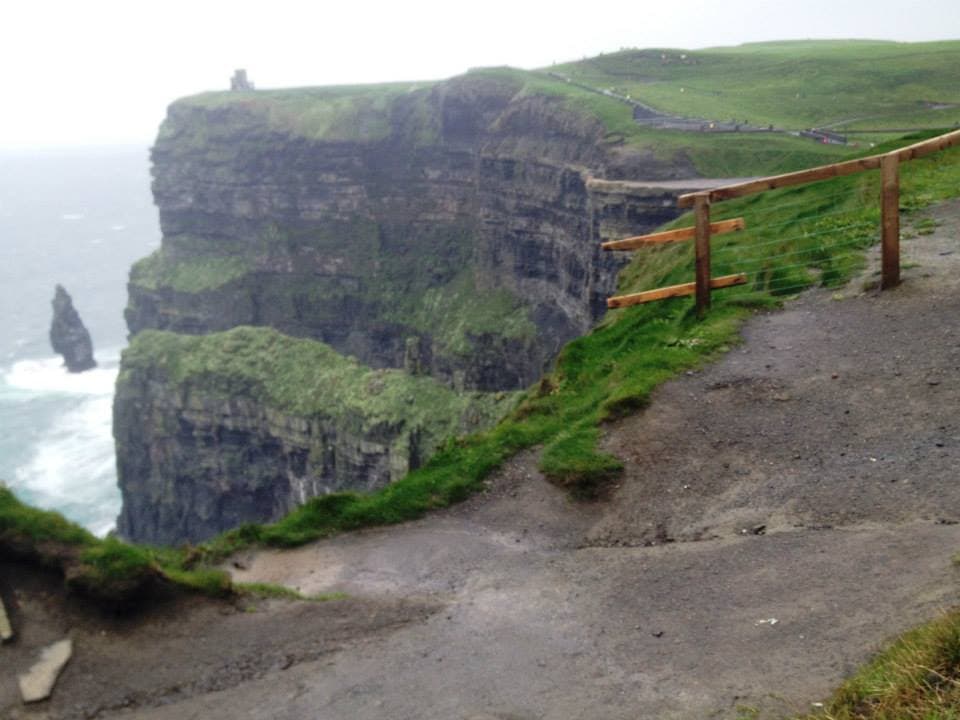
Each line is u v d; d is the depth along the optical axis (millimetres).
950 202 26906
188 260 158750
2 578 11000
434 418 82250
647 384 17906
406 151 146250
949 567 10156
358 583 13141
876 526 11906
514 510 15078
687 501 14055
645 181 79688
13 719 9219
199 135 160000
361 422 85375
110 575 10945
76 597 10938
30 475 123750
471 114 135500
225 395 99812
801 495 13281
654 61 152375
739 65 142375
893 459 13602
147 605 11188
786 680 8797
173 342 109438
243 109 157375
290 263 150875
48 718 9305
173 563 14383
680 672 9422
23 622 10539
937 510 11898
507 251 122125
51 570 11133
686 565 12047
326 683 10008
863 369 16891
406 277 142875
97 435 137500
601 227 80875
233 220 157375
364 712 9367
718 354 19047
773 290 22297
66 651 10219
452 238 141750
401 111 147625
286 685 9992
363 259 146500
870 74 115812
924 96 102750
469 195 139125
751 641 9750
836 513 12547
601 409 17453
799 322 20016
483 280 129000
